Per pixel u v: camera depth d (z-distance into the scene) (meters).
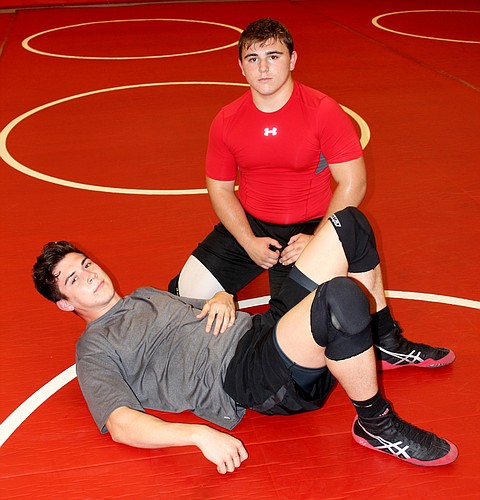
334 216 2.63
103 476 2.50
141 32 10.54
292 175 3.16
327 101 3.01
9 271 3.90
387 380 2.96
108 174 5.26
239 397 2.55
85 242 4.23
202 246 3.43
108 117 6.61
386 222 4.41
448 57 8.60
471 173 5.15
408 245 4.11
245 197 3.33
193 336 2.66
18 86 7.75
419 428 2.62
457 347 3.16
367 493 2.39
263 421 2.76
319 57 8.82
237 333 2.65
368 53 8.94
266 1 12.93
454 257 3.96
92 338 2.66
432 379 2.96
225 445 2.35
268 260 3.18
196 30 10.59
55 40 10.11
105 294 2.72
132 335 2.66
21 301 3.61
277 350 2.45
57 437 2.70
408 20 10.95
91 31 10.68
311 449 2.60
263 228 3.28
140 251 4.11
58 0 12.66
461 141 5.82
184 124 6.37
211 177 3.25
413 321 3.35
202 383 2.61
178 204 4.72
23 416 2.81
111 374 2.59
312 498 2.38
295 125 3.02
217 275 3.35
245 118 3.07
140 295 2.78
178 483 2.46
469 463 2.51
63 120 6.55
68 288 2.71
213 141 3.17
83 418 2.80
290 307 2.63
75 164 5.47
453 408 2.79
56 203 4.76
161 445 2.42
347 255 2.62
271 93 2.91
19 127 6.38
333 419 2.76
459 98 6.98
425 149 5.65
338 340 2.31
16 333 3.34
